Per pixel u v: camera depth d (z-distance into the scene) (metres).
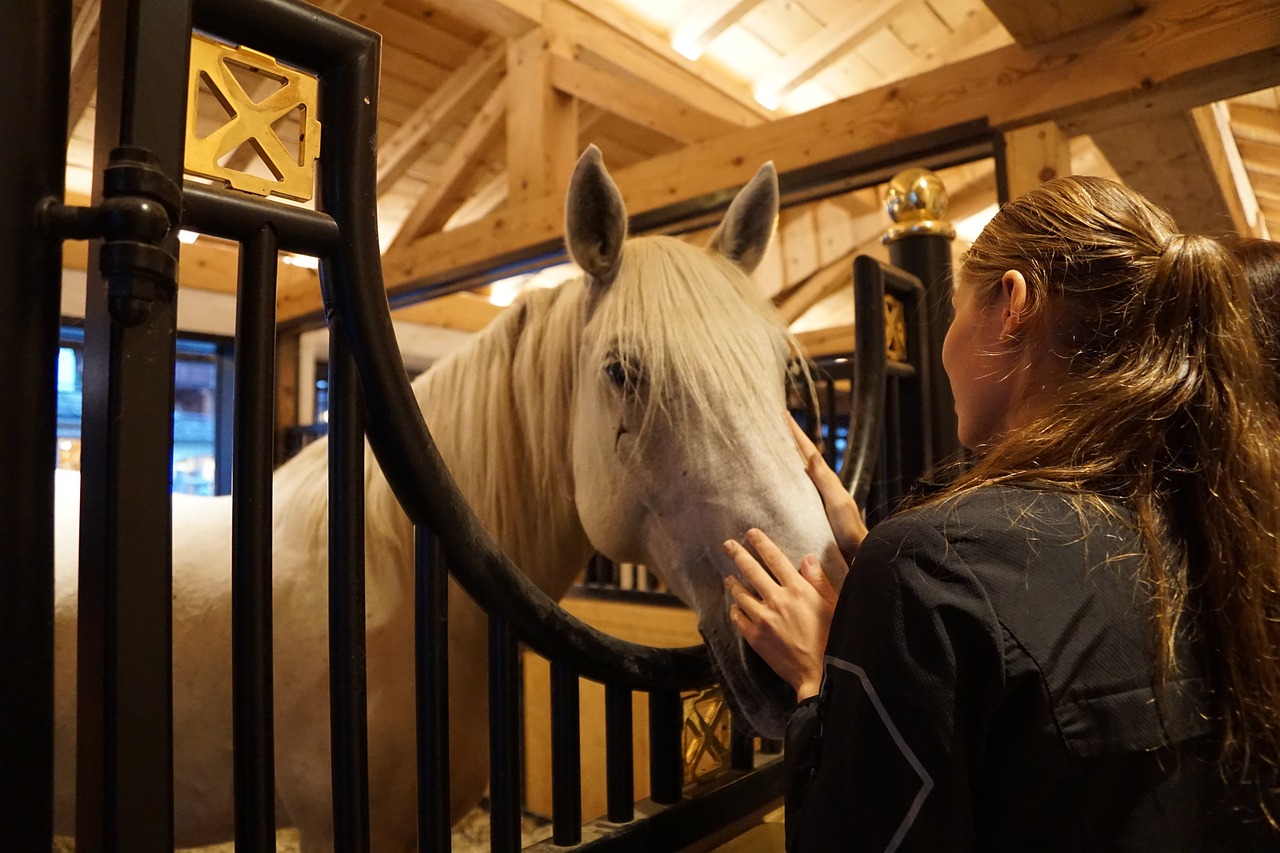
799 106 3.55
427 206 2.95
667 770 0.77
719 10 2.87
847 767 0.41
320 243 0.46
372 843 0.85
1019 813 0.39
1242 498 0.40
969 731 0.39
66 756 0.89
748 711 0.78
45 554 0.36
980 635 0.38
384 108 3.14
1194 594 0.41
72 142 2.52
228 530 0.94
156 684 0.36
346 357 0.49
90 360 0.38
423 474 0.53
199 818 0.88
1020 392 0.50
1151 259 0.46
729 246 1.07
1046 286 0.48
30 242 0.35
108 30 0.39
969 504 0.43
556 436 0.97
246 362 0.43
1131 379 0.44
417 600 0.55
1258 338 0.47
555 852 0.64
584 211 0.91
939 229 1.37
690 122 2.30
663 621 2.31
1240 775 0.39
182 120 0.38
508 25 2.60
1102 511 0.42
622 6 2.86
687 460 0.81
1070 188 0.51
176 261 0.36
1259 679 0.38
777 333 0.91
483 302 4.58
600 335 0.87
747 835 0.88
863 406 1.14
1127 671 0.38
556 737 0.65
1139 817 0.37
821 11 2.96
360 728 0.49
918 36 3.17
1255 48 1.31
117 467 0.35
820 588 0.64
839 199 3.69
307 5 0.45
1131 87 1.44
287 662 0.84
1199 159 1.86
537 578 1.00
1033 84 1.58
